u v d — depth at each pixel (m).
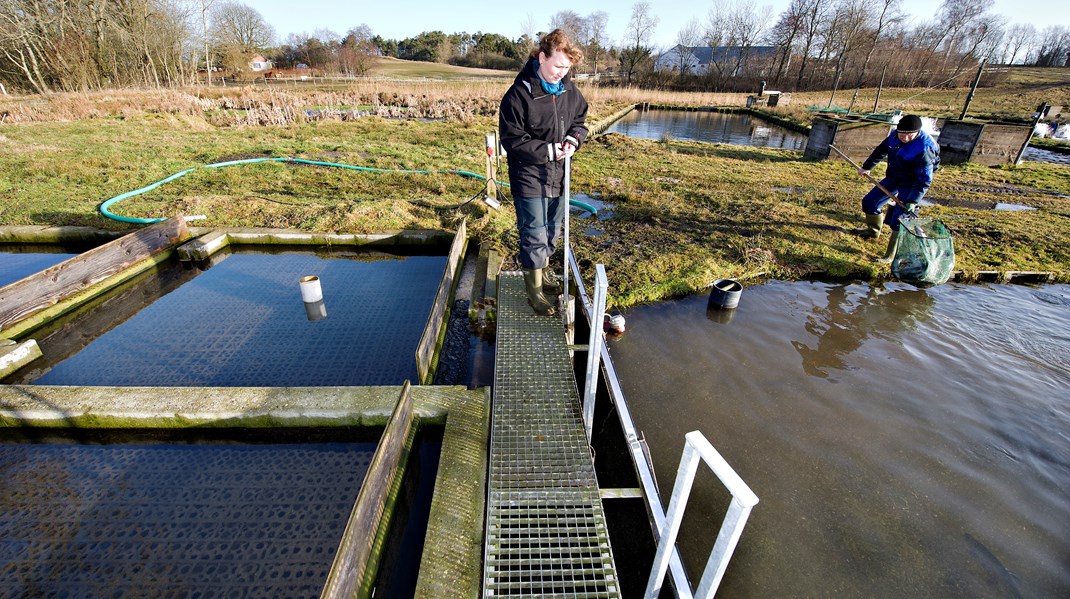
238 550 2.16
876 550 2.13
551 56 2.47
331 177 8.00
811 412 2.94
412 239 5.51
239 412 2.70
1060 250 5.09
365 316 4.20
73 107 14.48
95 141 10.43
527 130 2.71
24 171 7.75
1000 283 4.61
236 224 5.82
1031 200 7.15
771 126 18.64
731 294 3.98
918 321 3.95
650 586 1.63
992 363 3.41
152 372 3.45
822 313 4.09
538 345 3.14
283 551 2.16
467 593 1.79
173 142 10.66
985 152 9.96
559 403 2.66
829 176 8.59
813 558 2.09
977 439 2.74
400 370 3.47
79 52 23.19
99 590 2.01
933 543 2.16
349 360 3.59
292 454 2.67
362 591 1.79
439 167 8.80
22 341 3.69
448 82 29.64
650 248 5.12
